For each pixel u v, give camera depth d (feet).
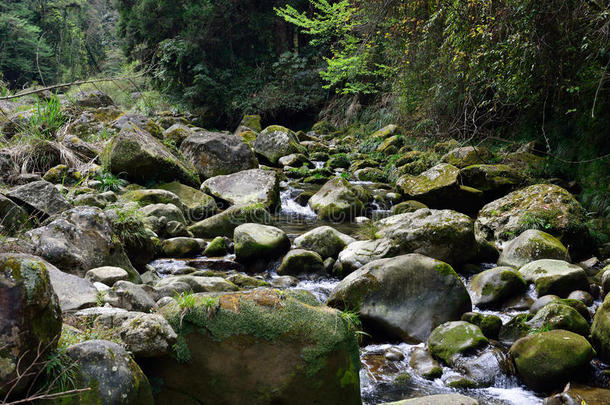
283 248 18.80
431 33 32.78
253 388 7.89
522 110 30.45
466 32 24.44
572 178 26.68
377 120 50.16
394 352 12.46
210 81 64.39
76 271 13.25
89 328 8.73
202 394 7.82
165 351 7.52
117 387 6.51
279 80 67.05
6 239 12.88
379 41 45.39
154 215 20.58
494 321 13.21
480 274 15.88
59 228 14.02
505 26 22.33
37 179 21.25
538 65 22.66
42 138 25.93
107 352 6.70
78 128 31.91
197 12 64.03
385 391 10.85
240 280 15.96
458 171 27.53
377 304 13.58
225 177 27.43
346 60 48.16
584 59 21.89
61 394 6.00
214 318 8.12
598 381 10.96
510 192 26.45
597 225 22.85
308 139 50.11
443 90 32.19
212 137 30.81
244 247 17.94
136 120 35.55
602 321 11.98
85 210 15.07
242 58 69.56
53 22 75.41
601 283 16.34
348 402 8.39
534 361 11.07
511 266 18.25
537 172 27.58
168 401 7.72
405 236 17.79
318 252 19.20
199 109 66.23
